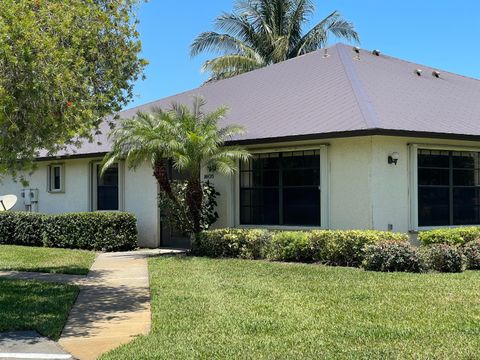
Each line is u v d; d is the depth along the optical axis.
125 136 13.71
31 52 7.32
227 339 6.48
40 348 6.42
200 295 8.91
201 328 6.98
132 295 9.33
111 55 9.28
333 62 17.39
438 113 14.76
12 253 15.37
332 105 14.25
